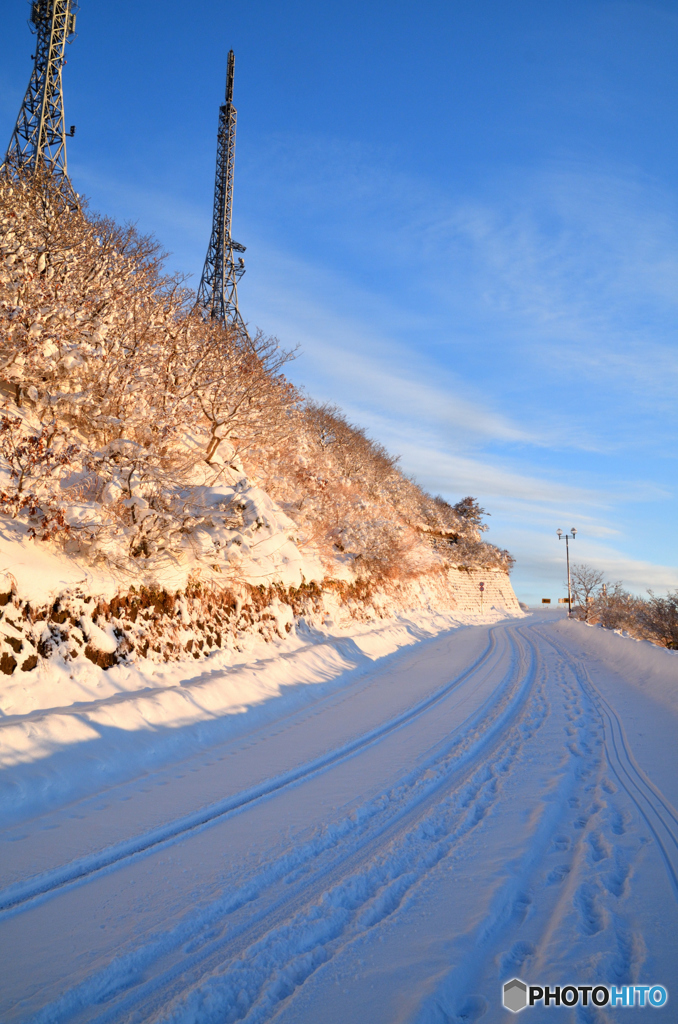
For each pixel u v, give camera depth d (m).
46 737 7.36
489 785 7.18
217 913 4.38
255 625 15.88
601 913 4.17
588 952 3.67
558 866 5.05
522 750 8.72
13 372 11.84
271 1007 3.31
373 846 5.55
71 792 6.91
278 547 17.38
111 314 13.37
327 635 19.62
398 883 4.77
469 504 65.38
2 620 8.91
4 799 6.24
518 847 5.33
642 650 16.69
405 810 6.44
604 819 5.93
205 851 5.47
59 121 24.64
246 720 10.71
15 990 3.47
